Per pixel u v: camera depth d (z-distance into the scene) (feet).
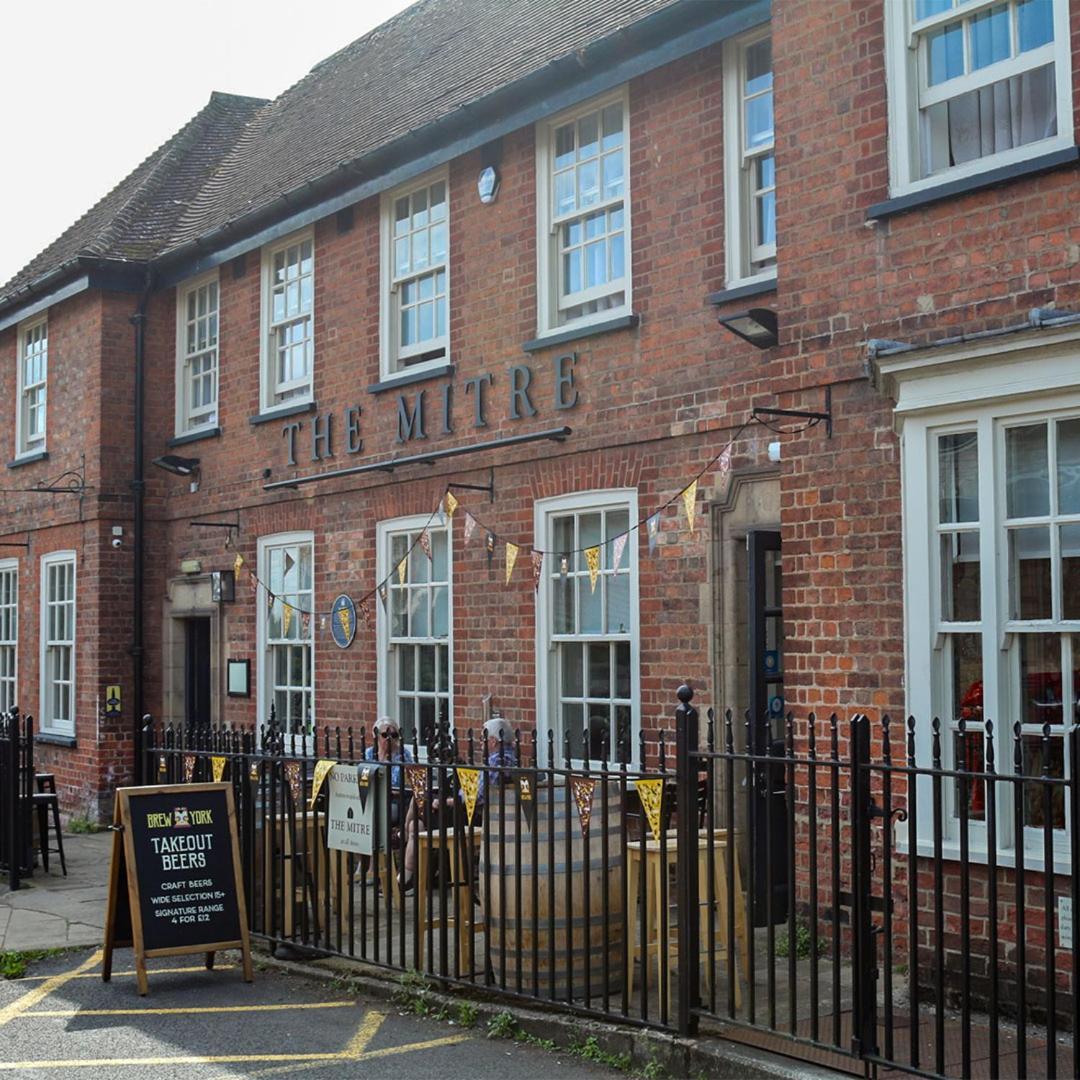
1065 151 21.20
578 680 33.60
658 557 31.12
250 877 28.04
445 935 23.32
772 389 25.77
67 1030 22.70
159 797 25.89
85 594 51.31
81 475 51.85
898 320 23.62
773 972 18.72
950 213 22.91
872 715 23.81
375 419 40.63
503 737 32.45
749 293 29.04
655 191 31.86
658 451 31.35
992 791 16.34
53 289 53.42
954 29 23.54
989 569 21.79
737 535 29.30
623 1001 20.54
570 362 33.78
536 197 35.17
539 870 22.81
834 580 24.58
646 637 31.27
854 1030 17.54
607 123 33.78
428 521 38.27
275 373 45.80
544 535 34.42
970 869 21.75
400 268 40.45
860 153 24.39
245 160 55.88
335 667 41.83
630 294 32.35
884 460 23.89
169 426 51.37
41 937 30.22
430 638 38.19
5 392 59.41
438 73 44.50
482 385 36.52
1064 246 21.38
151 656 50.96
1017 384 21.38
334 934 28.14
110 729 50.11
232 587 46.93
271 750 27.89
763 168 29.89
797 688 25.13
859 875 17.72
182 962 27.53
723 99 30.37
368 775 24.97
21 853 38.32
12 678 58.18
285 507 44.45
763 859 26.27
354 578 41.16
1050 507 21.17
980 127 23.16
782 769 26.25
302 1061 20.52
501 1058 20.45
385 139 40.09
